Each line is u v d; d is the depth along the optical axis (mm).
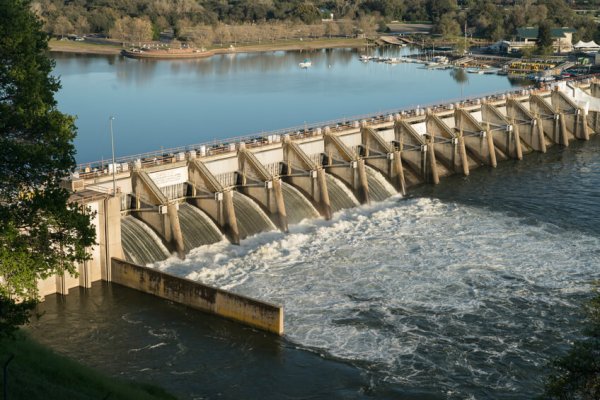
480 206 121062
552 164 151000
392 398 67000
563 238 105938
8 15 57906
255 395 67062
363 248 101500
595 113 180125
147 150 157500
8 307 50000
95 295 84812
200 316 80562
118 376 69188
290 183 118750
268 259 97250
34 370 57906
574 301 85062
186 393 67000
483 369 71562
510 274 92688
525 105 173000
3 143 54188
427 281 90500
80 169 100250
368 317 81188
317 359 72812
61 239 58156
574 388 51812
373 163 132250
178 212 102812
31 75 58031
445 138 143500
